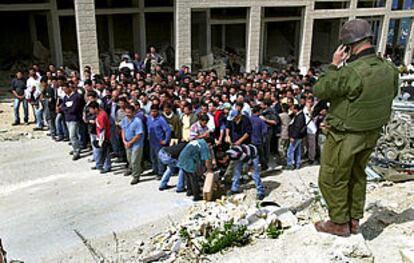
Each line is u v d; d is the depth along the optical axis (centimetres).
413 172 796
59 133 1258
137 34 2259
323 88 381
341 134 393
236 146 934
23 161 1111
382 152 825
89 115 1040
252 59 2270
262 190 917
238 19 2569
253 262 450
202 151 869
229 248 536
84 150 1196
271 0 2220
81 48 1716
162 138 988
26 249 718
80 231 771
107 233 761
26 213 840
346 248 413
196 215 675
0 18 2239
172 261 551
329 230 443
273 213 616
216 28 2741
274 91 1216
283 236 515
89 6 1697
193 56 2462
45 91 1259
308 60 2516
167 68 2203
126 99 1013
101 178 1022
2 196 916
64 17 2333
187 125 1027
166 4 2483
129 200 902
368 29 378
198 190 898
